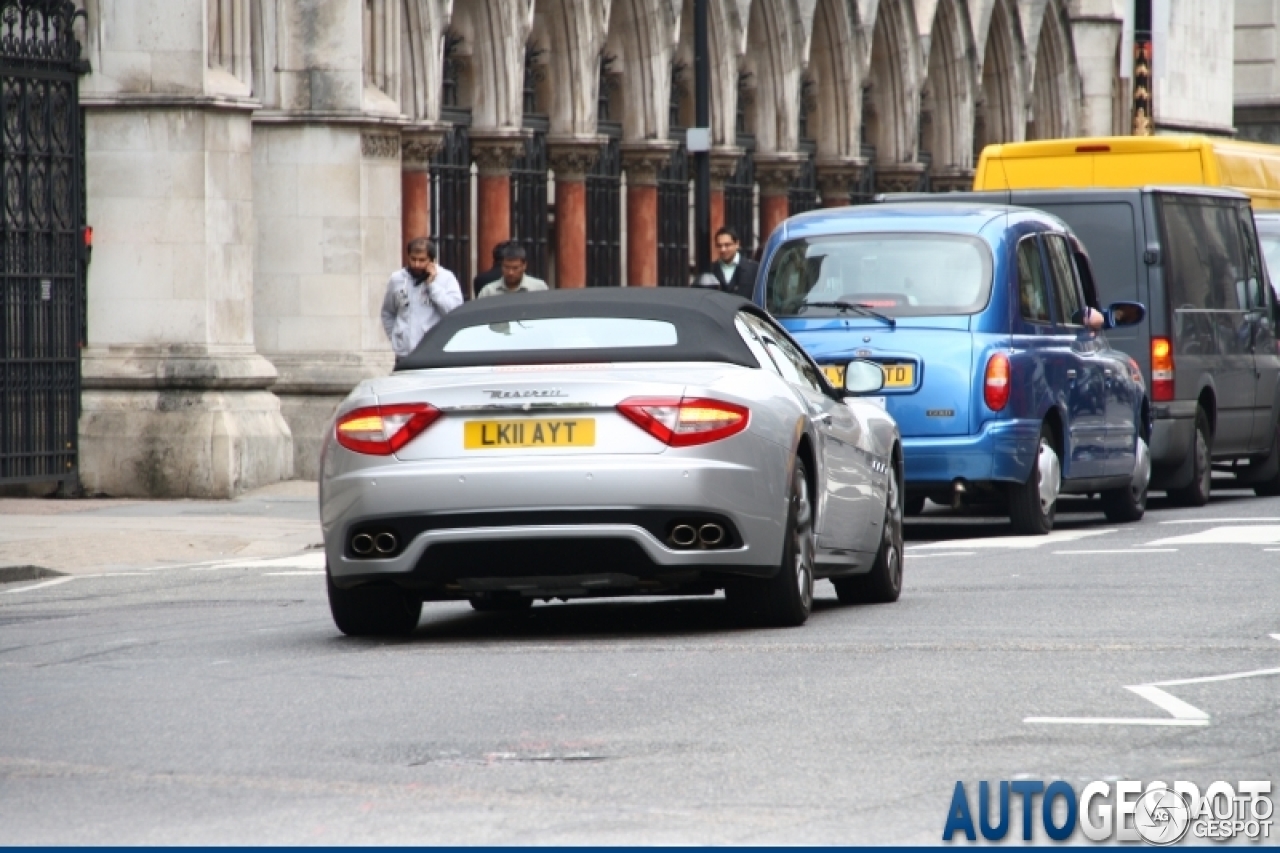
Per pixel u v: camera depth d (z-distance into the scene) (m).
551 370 30.84
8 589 41.72
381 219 69.06
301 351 68.31
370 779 21.08
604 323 32.19
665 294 32.88
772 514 30.73
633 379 30.38
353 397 31.08
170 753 22.64
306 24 67.88
